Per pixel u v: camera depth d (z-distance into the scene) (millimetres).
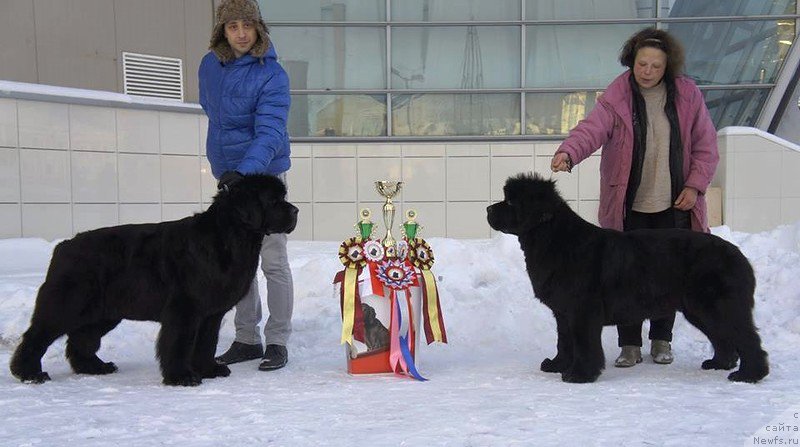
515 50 16891
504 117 16969
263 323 8539
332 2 16562
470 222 16156
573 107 16953
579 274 5922
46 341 6055
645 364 6848
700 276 5875
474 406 5059
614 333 8094
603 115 6840
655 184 6902
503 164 16109
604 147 7074
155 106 13461
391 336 6336
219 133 7012
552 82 16953
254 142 6586
